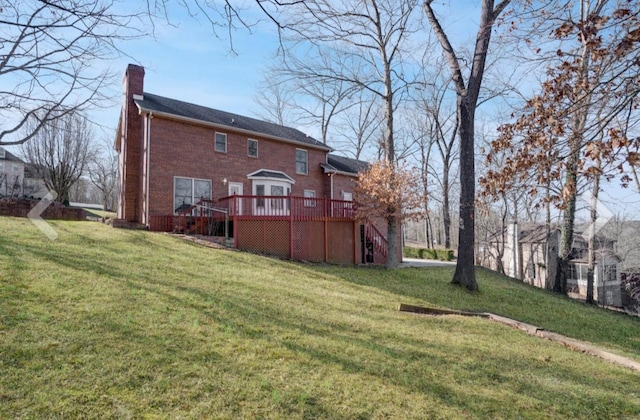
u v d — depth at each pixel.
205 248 11.94
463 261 12.03
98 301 5.66
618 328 10.57
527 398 4.38
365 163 27.67
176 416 3.27
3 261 7.06
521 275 24.39
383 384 4.29
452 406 3.98
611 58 3.75
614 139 3.44
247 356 4.56
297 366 4.47
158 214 15.62
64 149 21.42
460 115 12.22
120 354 4.20
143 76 17.22
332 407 3.69
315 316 6.66
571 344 6.99
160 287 6.86
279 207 16.55
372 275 12.45
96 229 12.82
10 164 27.92
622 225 21.50
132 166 16.61
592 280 15.45
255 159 19.12
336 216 15.77
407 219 15.49
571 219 15.84
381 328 6.46
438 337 6.36
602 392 4.80
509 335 7.07
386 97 15.73
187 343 4.70
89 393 3.44
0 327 4.43
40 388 3.43
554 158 4.38
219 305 6.34
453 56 12.29
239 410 3.47
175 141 16.38
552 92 4.38
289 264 11.90
